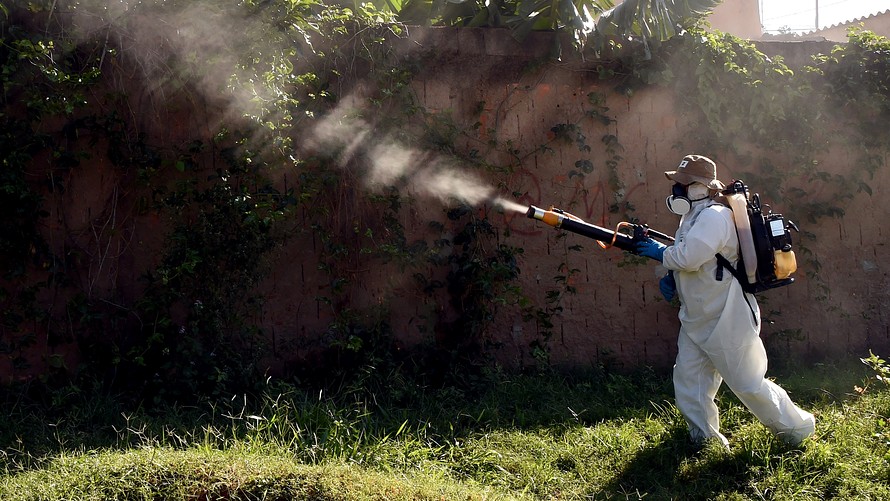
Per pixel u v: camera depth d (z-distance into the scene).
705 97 7.00
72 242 5.90
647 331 7.12
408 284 6.54
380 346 6.34
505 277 6.55
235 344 6.09
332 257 6.34
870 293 7.61
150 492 4.20
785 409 5.11
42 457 4.78
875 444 5.14
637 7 6.77
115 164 5.91
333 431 5.06
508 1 7.36
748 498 4.62
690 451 5.14
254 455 4.62
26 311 5.76
